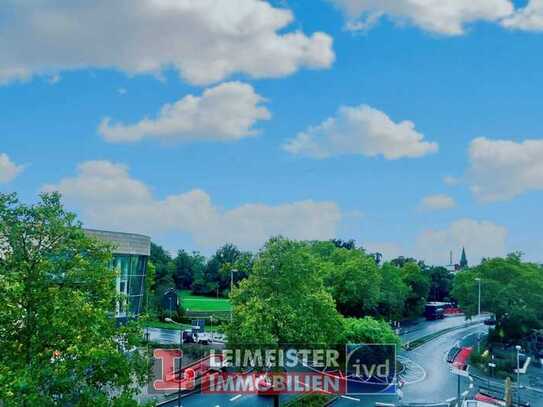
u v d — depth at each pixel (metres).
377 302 144.38
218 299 191.75
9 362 30.70
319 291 67.00
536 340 133.38
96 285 34.91
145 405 36.22
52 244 34.06
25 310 32.22
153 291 164.12
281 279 61.06
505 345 129.50
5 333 31.95
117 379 33.75
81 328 32.06
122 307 38.50
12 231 32.53
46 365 30.75
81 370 31.50
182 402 71.19
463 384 91.94
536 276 131.75
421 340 141.50
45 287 32.84
